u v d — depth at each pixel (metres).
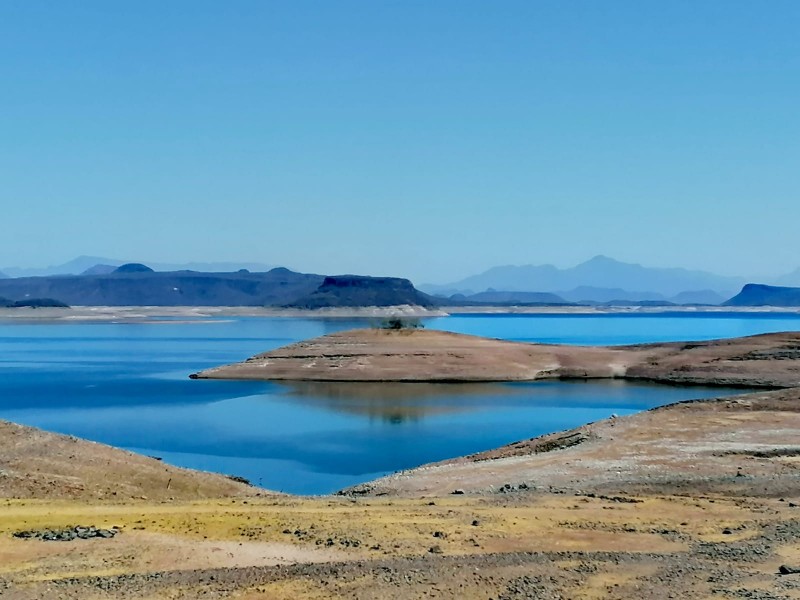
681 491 34.84
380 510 30.14
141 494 37.19
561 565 22.27
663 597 19.77
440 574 21.31
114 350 182.00
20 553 22.77
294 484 52.22
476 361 115.62
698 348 121.19
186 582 20.45
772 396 62.19
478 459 52.31
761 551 23.94
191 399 93.75
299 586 20.30
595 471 40.38
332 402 90.69
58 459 40.06
